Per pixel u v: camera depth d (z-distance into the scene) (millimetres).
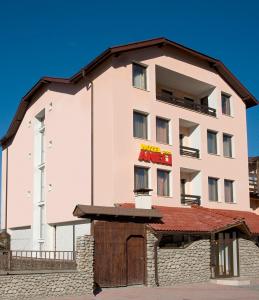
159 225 21531
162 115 27891
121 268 19766
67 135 29109
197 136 30281
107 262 19312
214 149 31391
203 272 23062
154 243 21016
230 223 24281
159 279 20891
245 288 20656
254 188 36969
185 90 32344
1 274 15617
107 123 25594
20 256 17234
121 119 25562
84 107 27641
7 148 39531
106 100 25891
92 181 26078
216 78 32188
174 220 23250
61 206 28875
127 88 26219
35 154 33562
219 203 30531
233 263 25234
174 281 21516
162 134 28031
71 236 28047
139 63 27234
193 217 25531
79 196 27141
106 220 19562
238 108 33656
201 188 29531
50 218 29984
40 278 16469
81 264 17625
